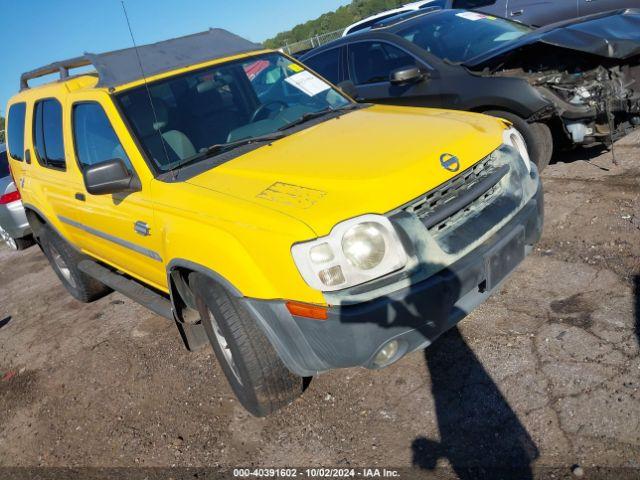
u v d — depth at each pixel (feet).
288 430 9.59
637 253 11.78
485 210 9.00
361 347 7.75
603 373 8.78
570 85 15.55
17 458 11.00
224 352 9.75
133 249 11.47
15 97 17.04
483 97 16.20
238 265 8.17
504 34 18.34
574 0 27.76
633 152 17.29
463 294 8.29
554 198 15.46
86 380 13.06
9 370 14.75
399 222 7.92
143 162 10.52
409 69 16.98
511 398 8.82
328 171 8.68
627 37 15.55
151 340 14.01
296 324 7.98
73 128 12.78
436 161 8.73
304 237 7.61
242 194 8.82
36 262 24.52
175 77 12.00
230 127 11.63
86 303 17.74
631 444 7.48
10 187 24.81
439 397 9.30
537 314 10.68
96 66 12.03
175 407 11.10
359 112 12.10
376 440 8.82
